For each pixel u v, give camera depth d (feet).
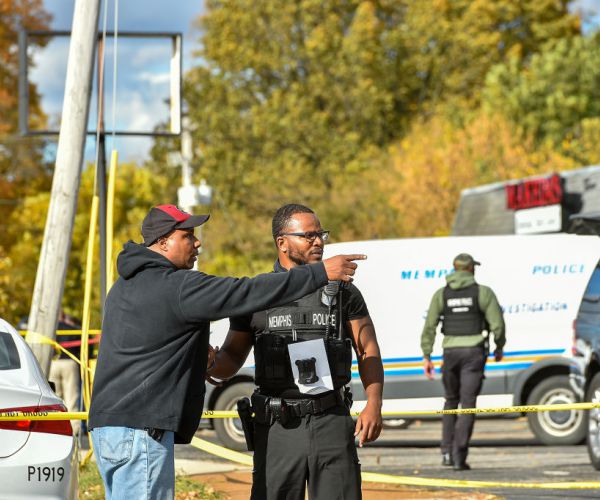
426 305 60.95
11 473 27.94
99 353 22.88
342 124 203.10
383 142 203.82
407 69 208.33
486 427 71.00
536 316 61.00
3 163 196.34
